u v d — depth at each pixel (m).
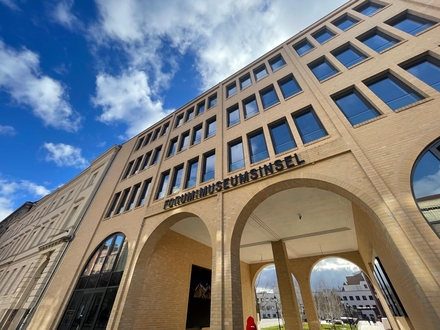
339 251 15.85
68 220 18.34
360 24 10.55
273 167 8.23
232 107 13.34
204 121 14.12
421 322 5.54
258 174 8.47
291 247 15.05
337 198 9.50
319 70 10.62
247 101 12.88
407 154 5.75
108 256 11.97
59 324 10.82
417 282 4.25
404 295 6.43
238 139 11.05
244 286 18.23
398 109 6.70
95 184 18.56
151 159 15.86
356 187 6.08
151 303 10.02
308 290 15.81
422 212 4.89
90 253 12.97
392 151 6.05
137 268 9.90
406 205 5.07
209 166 11.45
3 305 15.83
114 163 19.77
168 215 10.55
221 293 6.61
